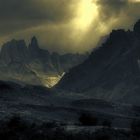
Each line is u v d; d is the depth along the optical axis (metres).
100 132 99.50
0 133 94.12
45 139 95.19
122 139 97.38
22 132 96.56
